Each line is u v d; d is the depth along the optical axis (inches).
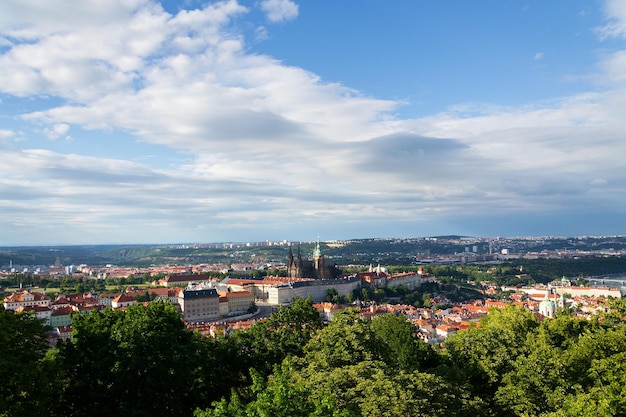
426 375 3085.6
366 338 3678.6
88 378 3449.8
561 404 3316.9
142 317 3878.0
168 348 3752.5
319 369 3270.2
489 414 3698.3
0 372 2751.0
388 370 3174.2
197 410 2252.7
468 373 4079.7
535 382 3538.4
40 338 3297.2
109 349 3518.7
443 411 2906.0
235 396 2304.4
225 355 4562.0
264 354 4603.8
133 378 3476.9
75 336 3686.0
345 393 2731.3
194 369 4023.1
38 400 2903.5
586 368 3585.1
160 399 3609.7
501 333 4407.0
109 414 3417.8
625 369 3132.4
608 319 4557.1
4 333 2945.4
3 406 2689.5
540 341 4010.8
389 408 2591.0
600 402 2785.4
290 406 2137.1
